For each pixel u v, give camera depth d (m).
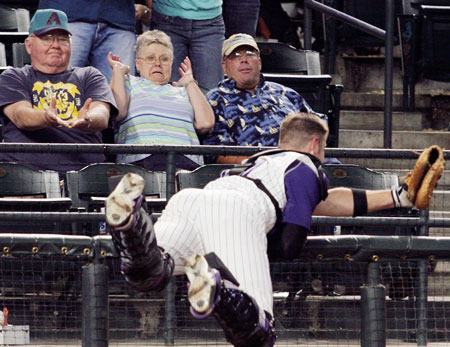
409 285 19.97
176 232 13.66
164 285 13.32
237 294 12.83
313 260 15.23
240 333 13.03
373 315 15.37
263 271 13.52
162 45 23.97
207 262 13.29
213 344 18.75
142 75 24.00
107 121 22.55
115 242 12.58
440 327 21.08
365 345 15.42
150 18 28.69
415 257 15.30
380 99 34.38
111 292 19.39
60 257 15.42
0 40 28.75
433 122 34.78
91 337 15.16
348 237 15.13
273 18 38.09
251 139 23.97
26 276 18.92
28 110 21.69
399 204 14.83
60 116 22.59
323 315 20.39
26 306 19.22
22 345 18.39
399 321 20.19
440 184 28.98
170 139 23.11
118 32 25.95
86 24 25.55
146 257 12.67
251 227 13.66
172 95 23.75
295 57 30.11
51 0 25.70
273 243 14.34
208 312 11.95
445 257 15.37
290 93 24.98
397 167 29.52
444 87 36.09
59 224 19.39
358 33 35.56
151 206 19.56
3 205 18.86
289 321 20.09
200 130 23.75
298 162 14.30
